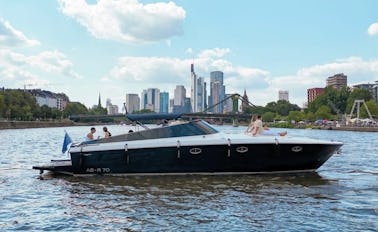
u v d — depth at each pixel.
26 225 10.32
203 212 11.44
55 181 16.84
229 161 17.56
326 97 167.00
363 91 154.88
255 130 18.81
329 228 9.81
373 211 11.41
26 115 132.12
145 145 17.44
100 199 13.31
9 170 20.30
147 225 10.21
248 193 14.03
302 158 17.97
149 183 16.08
